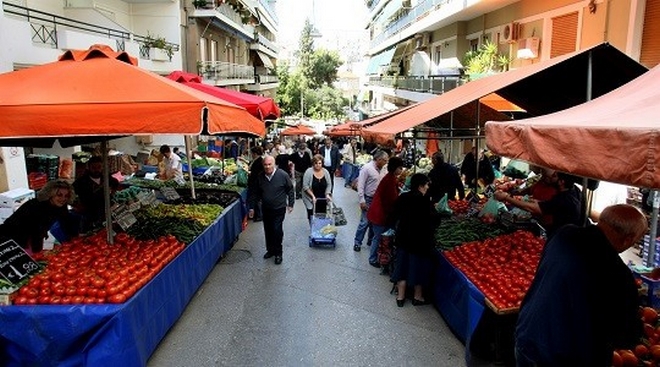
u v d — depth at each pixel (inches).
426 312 245.8
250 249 363.9
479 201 343.6
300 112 2573.8
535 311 117.3
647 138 77.8
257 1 1706.4
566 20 514.3
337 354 201.0
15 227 212.1
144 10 830.5
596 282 111.8
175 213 309.1
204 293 268.8
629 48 398.9
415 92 930.7
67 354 162.9
